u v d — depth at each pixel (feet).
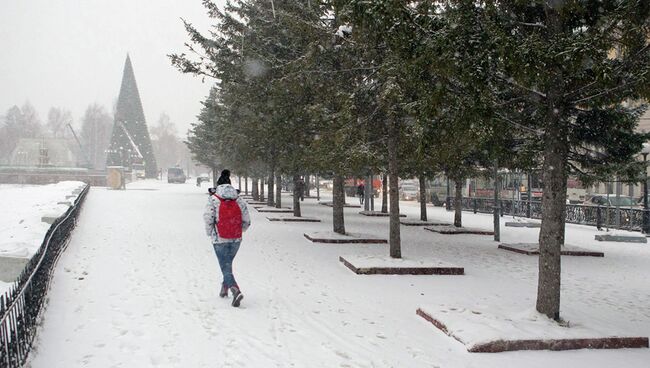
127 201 95.81
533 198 107.04
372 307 24.56
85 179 186.39
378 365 17.10
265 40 45.70
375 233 54.95
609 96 22.25
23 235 33.91
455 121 22.76
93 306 22.45
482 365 17.48
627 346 19.80
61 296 23.95
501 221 81.61
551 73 19.61
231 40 49.06
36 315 19.15
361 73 38.86
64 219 36.88
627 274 37.01
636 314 25.54
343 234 49.47
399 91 30.78
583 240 58.65
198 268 31.86
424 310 22.99
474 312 22.74
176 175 239.09
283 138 49.47
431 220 78.43
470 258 41.83
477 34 20.39
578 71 20.47
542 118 29.12
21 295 15.58
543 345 19.12
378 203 132.77
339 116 37.99
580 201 108.88
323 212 84.84
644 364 18.06
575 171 45.85
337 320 22.08
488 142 37.06
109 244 40.11
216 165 145.07
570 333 19.95
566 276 35.73
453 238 56.34
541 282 22.11
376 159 38.19
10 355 13.76
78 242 40.65
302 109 43.91
